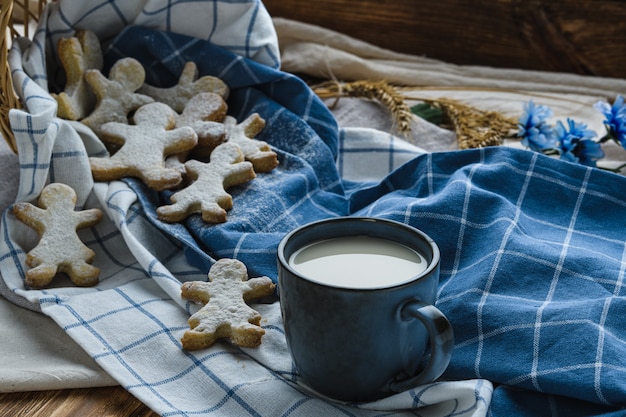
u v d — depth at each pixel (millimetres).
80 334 839
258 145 1007
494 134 1153
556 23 1423
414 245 802
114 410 808
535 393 799
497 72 1413
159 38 1079
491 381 804
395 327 760
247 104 1080
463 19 1461
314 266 786
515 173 946
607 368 778
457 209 902
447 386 783
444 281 886
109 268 941
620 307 815
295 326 776
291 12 1515
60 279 921
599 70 1434
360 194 994
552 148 1103
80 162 959
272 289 870
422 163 972
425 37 1488
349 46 1447
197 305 863
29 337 867
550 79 1394
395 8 1476
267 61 1097
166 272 887
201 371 813
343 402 795
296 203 980
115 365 817
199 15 1076
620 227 921
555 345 801
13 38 1052
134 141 988
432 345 754
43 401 815
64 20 1051
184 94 1060
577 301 829
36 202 960
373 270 783
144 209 944
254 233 921
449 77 1396
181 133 988
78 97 1027
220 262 881
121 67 1040
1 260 917
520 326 814
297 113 1076
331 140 1073
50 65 1069
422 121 1202
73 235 927
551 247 873
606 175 940
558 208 935
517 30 1444
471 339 823
